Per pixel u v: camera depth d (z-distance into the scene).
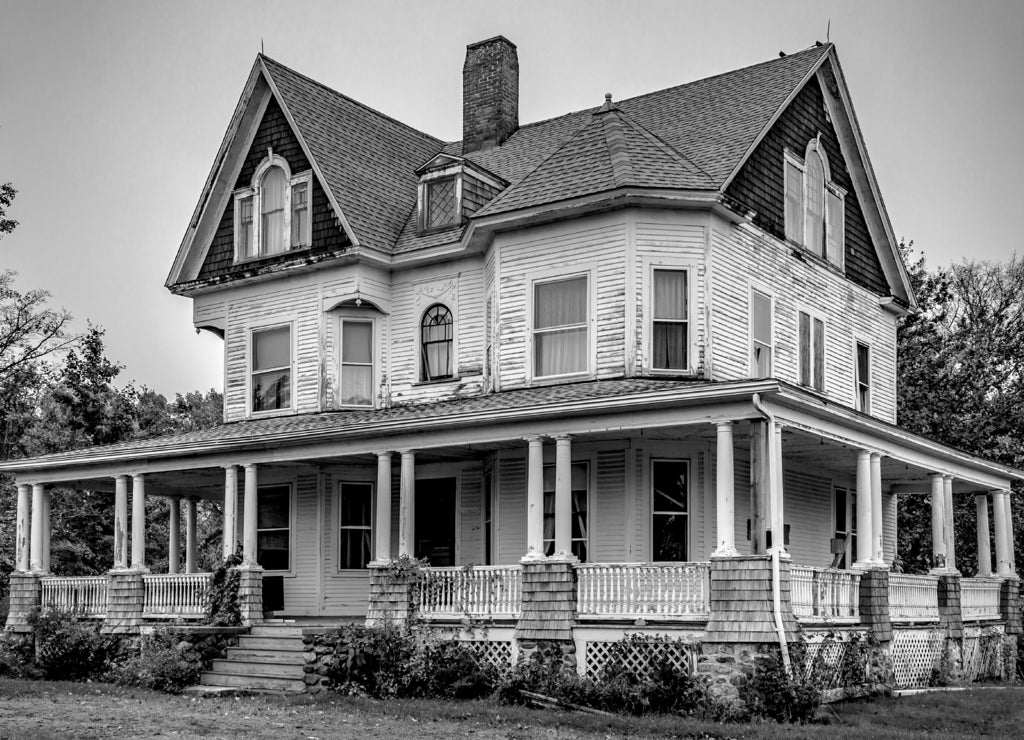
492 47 31.59
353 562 26.91
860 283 29.58
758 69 28.27
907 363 40.22
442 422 21.69
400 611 22.02
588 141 24.70
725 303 23.62
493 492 24.27
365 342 27.48
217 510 48.81
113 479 28.16
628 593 19.81
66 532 42.22
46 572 28.20
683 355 22.91
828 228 28.12
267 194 28.72
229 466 25.25
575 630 20.08
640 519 22.31
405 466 22.67
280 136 28.53
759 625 18.31
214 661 23.03
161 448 25.86
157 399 48.66
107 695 21.47
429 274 26.88
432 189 27.25
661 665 18.64
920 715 18.78
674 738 16.53
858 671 20.69
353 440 23.39
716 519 21.23
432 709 18.83
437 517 26.02
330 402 27.11
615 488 22.66
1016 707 19.77
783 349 25.67
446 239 26.44
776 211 25.80
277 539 27.64
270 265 27.95
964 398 38.62
